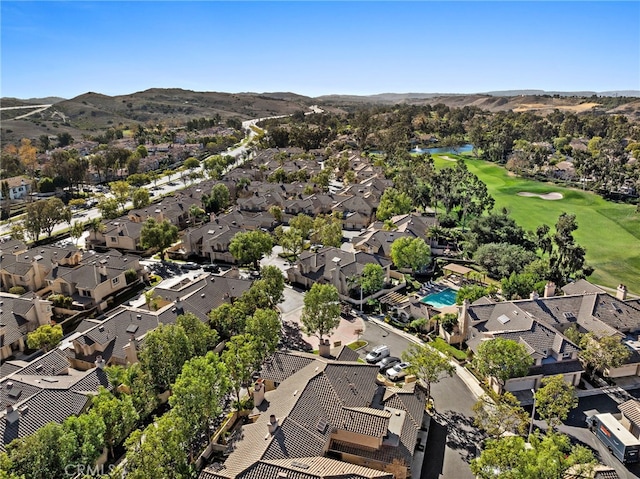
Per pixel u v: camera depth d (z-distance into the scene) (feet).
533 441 133.39
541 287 267.39
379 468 145.48
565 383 179.22
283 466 127.03
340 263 303.68
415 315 261.03
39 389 172.76
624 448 155.74
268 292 249.96
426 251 320.50
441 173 538.06
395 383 201.67
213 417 161.27
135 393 168.25
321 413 152.87
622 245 403.13
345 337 244.42
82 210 553.64
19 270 309.42
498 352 184.14
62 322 270.67
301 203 495.00
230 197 559.79
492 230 375.04
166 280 332.80
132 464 130.72
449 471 154.10
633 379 205.87
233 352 178.40
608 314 225.35
